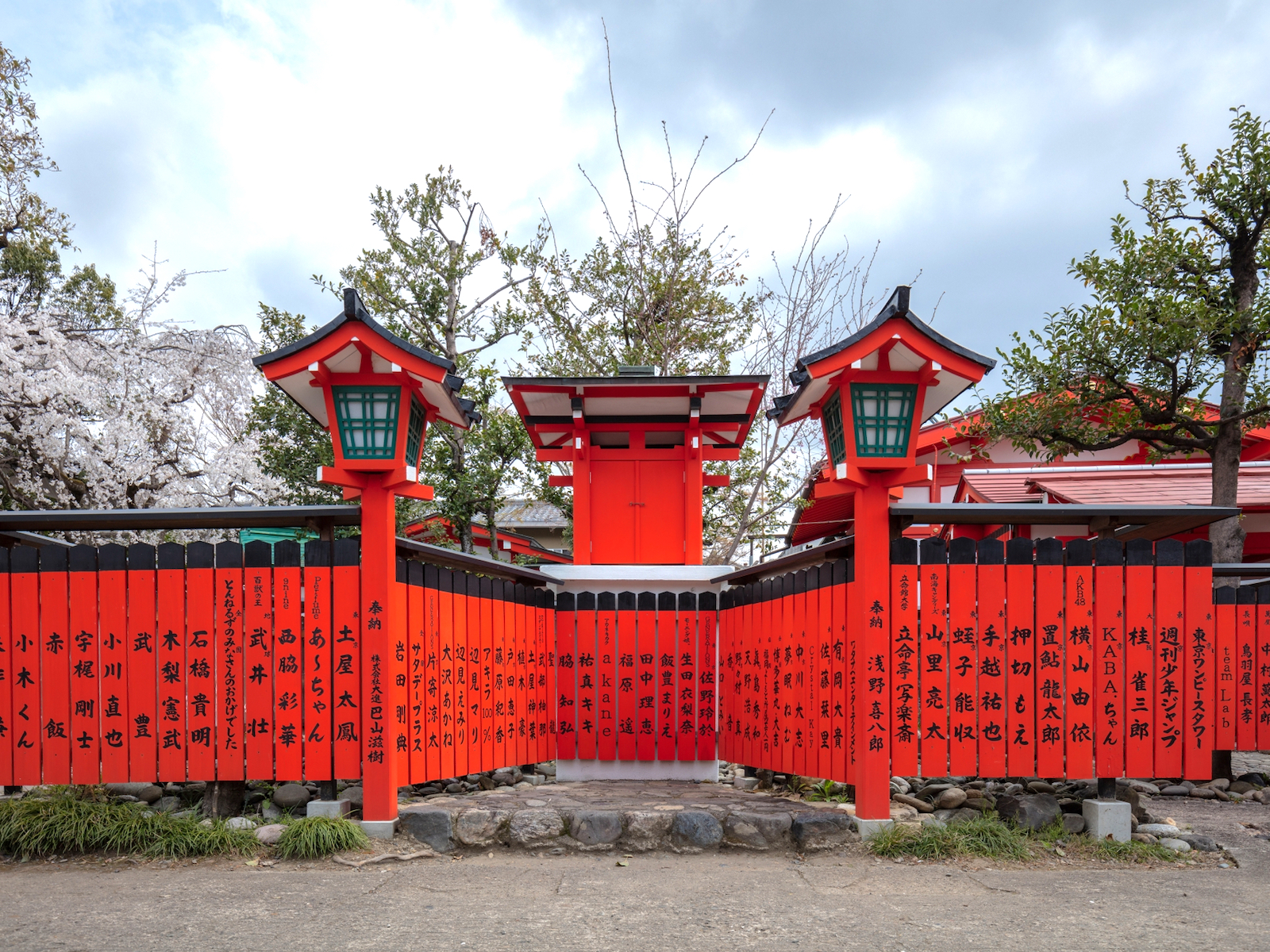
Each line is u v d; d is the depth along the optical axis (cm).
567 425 885
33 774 534
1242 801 664
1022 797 568
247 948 359
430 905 421
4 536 595
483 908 417
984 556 547
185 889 442
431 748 579
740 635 731
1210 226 961
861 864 498
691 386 787
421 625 571
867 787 528
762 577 727
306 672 534
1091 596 549
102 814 512
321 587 538
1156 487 1099
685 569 799
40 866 485
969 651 541
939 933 382
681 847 528
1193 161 970
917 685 539
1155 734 542
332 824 506
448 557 618
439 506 1277
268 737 531
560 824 533
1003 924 394
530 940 372
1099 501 1055
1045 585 548
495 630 673
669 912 412
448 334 1252
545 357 1283
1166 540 556
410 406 547
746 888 454
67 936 372
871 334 520
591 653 774
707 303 1244
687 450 857
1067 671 544
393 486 541
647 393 803
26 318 1074
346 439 532
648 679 775
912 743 534
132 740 535
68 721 538
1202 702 545
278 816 557
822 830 524
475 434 1237
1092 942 370
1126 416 1012
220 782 565
